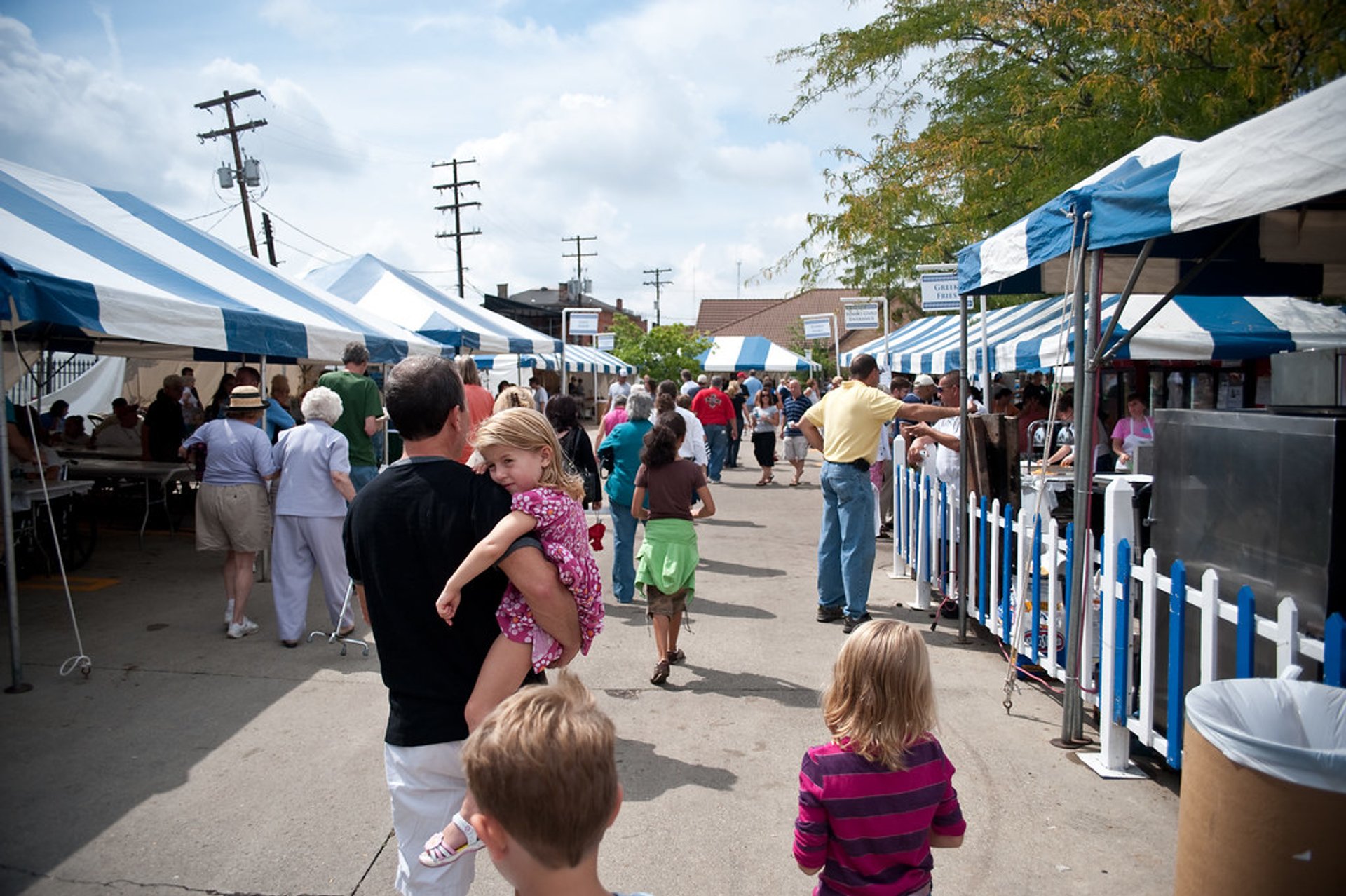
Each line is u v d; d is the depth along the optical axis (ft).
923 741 7.43
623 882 10.89
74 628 19.84
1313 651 9.93
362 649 20.21
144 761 14.24
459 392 8.22
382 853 11.59
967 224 41.68
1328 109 8.90
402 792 7.79
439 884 7.75
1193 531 12.42
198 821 12.36
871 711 7.24
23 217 23.36
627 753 14.67
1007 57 40.45
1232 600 11.59
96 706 16.53
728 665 19.31
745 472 64.08
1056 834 11.83
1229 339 27.94
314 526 20.21
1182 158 11.29
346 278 49.39
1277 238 16.48
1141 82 32.19
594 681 18.26
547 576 7.40
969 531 20.49
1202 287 19.99
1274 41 26.48
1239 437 11.44
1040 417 34.50
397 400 7.89
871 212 44.32
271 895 10.64
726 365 98.22
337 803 12.93
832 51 43.83
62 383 57.98
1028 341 30.42
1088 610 14.52
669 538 17.90
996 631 19.06
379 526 7.73
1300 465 10.35
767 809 12.78
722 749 14.85
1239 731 7.95
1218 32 28.48
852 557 21.45
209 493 20.31
